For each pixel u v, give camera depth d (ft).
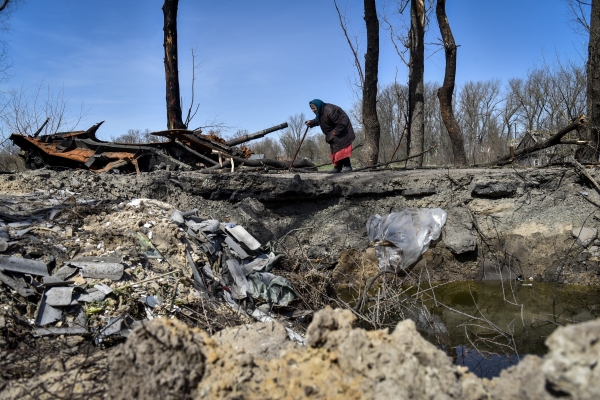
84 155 24.63
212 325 11.79
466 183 22.48
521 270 20.67
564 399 4.85
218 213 19.58
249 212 20.47
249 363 6.77
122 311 10.85
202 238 15.43
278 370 6.75
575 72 47.01
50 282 10.85
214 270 14.78
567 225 20.74
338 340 6.75
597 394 4.40
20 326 9.76
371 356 6.28
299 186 21.34
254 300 14.55
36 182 17.61
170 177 19.81
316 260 19.31
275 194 21.12
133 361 6.40
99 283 11.43
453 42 33.94
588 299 18.01
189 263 13.89
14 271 10.78
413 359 6.14
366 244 20.93
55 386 7.81
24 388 7.70
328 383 6.14
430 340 14.62
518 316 16.66
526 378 5.84
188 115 40.01
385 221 21.09
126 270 12.21
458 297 18.71
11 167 37.91
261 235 19.80
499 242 20.98
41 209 14.62
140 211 15.55
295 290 15.07
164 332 6.51
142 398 6.27
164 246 14.06
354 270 20.45
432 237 20.40
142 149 24.86
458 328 15.62
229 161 27.91
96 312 10.66
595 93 27.84
